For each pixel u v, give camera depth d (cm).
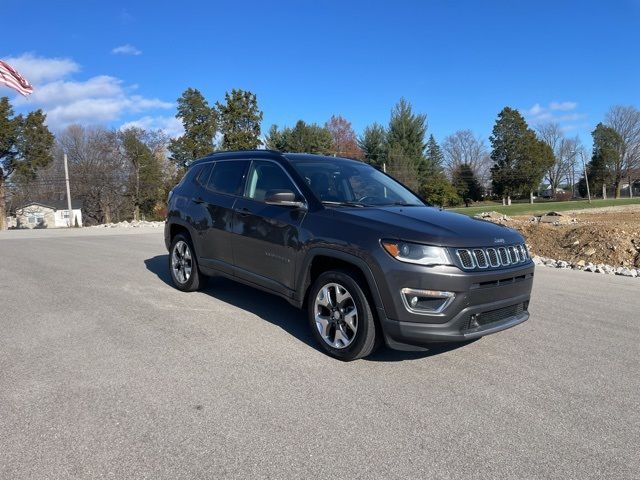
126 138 5259
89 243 1329
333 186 514
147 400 356
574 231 1365
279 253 496
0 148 4225
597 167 9156
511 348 484
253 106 4381
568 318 598
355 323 426
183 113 4688
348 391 378
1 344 466
